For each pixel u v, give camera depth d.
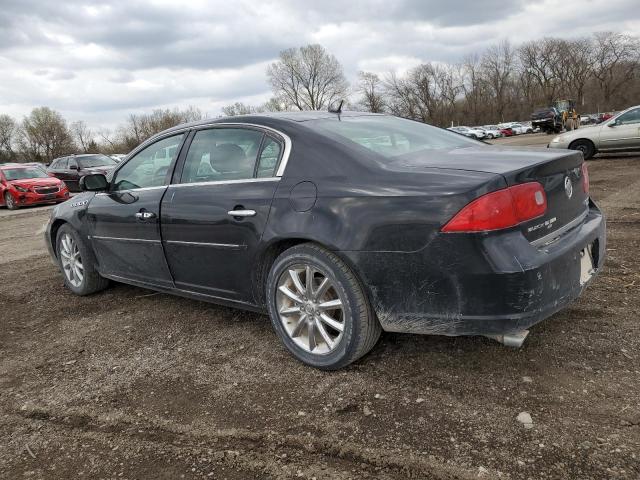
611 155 14.41
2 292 5.26
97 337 3.83
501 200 2.36
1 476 2.31
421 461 2.15
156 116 77.00
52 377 3.23
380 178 2.67
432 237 2.43
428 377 2.78
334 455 2.25
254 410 2.64
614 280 4.02
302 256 2.88
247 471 2.20
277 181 3.04
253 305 3.34
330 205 2.76
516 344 2.80
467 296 2.42
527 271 2.33
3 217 13.98
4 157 83.81
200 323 3.90
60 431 2.62
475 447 2.20
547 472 2.02
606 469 2.01
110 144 75.88
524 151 2.97
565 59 92.38
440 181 2.49
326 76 83.38
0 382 3.23
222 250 3.32
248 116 3.46
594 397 2.47
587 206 3.18
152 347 3.55
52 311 4.53
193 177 3.61
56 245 5.08
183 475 2.21
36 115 84.19
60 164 20.44
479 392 2.59
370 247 2.60
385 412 2.51
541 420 2.33
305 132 3.09
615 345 2.94
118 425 2.63
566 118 43.38
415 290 2.54
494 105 95.06
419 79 86.94
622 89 90.06
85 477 2.25
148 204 3.82
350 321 2.77
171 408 2.74
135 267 4.14
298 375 2.95
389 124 3.58
